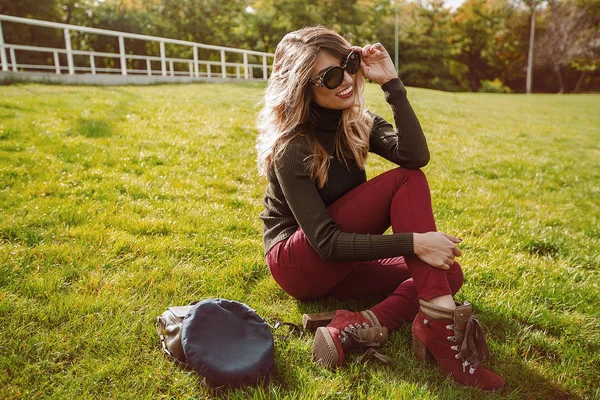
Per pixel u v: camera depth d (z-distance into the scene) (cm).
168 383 195
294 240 225
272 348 203
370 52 231
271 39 3934
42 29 3106
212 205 423
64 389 189
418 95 1898
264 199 251
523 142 1020
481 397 196
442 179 607
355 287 257
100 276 279
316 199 211
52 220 354
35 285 259
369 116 251
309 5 3922
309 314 238
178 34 3850
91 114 748
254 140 716
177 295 266
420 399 186
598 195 609
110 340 220
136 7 3606
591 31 5288
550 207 531
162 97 1063
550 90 5959
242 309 209
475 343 205
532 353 236
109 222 363
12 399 182
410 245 199
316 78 214
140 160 550
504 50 5838
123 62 1448
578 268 348
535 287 300
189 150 621
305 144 217
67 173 470
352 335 213
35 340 214
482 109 1698
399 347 226
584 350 241
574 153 934
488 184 614
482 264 327
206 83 1670
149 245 325
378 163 660
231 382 187
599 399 204
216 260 315
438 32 4962
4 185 421
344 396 192
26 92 906
